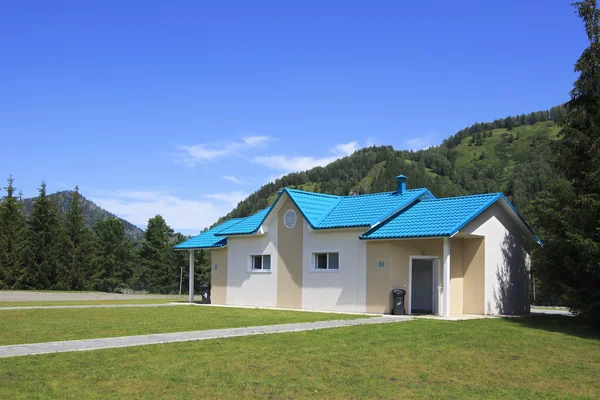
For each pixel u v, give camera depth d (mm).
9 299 34375
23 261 62938
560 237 19969
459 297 24906
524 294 27391
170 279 82688
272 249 28906
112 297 41469
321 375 10172
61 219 72250
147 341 13711
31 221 64688
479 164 158250
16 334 15133
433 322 19734
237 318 20859
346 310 25062
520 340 15766
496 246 25359
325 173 162875
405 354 12594
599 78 19672
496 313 25031
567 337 17062
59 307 26172
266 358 11594
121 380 9367
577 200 19094
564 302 20844
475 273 24781
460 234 23656
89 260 70688
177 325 17891
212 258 32594
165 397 8414
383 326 17875
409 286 24203
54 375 9625
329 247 26125
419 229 22922
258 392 8852
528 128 187000
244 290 30203
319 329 16734
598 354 13852
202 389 8922
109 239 85188
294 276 27547
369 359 11844
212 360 11227
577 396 9320
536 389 9734
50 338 14305
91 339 14062
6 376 9461
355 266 24953
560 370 11492
